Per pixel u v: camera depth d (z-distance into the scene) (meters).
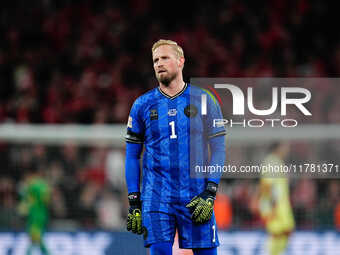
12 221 30.45
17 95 50.66
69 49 57.41
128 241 28.55
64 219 30.98
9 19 60.53
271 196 29.50
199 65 53.62
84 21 60.22
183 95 16.09
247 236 28.39
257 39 56.44
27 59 55.50
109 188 31.59
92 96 49.69
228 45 55.88
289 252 28.44
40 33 59.22
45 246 29.12
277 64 54.06
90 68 54.22
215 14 59.53
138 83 52.12
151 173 16.03
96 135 31.69
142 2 60.94
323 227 29.44
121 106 45.59
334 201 30.17
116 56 55.72
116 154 32.09
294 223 30.05
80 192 31.38
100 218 31.14
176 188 15.82
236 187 30.20
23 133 31.67
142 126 16.33
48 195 30.73
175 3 60.31
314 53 56.09
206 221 15.87
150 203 15.88
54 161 32.06
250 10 59.56
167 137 15.91
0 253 29.19
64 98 49.38
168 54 15.96
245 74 52.47
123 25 59.09
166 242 15.73
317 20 58.44
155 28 58.41
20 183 31.59
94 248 28.70
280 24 58.25
